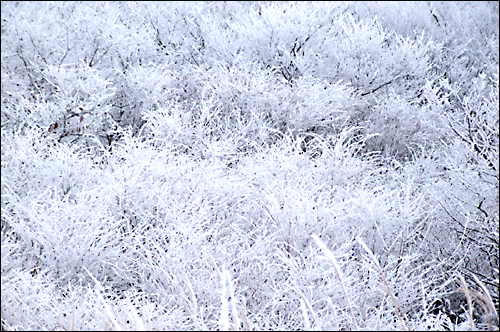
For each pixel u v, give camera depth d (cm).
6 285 166
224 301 142
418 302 191
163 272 182
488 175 222
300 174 236
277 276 189
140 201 216
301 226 201
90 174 236
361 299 181
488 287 199
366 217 210
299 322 171
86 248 189
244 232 211
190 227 191
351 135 297
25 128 254
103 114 298
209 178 226
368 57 333
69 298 176
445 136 283
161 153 236
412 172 258
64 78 292
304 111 284
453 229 222
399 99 295
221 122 292
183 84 321
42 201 212
